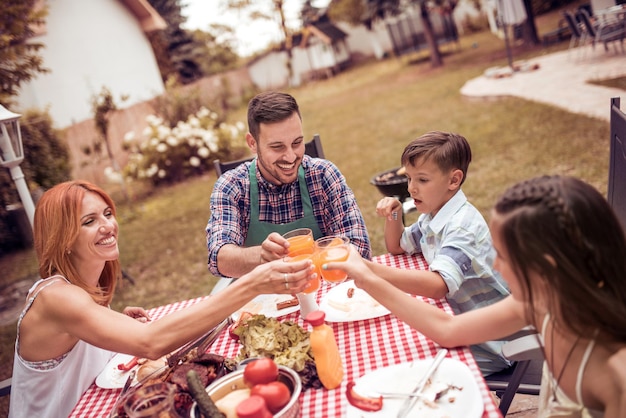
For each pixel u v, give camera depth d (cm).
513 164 589
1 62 623
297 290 154
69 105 1088
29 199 370
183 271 576
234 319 188
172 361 150
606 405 109
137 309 210
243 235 242
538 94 805
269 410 113
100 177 1095
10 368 447
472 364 133
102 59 1181
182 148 1006
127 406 119
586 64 864
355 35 2016
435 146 186
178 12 2005
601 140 562
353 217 229
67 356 180
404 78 1472
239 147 1070
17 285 674
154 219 823
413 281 167
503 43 1420
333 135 1055
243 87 1861
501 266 121
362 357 147
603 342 108
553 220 107
